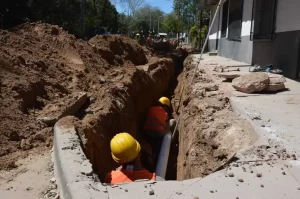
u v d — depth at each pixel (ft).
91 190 8.91
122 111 22.97
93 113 19.38
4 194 9.78
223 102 21.02
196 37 130.52
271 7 33.60
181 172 20.35
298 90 23.21
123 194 9.01
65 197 9.10
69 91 22.34
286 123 15.60
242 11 45.65
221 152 14.23
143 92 32.86
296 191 9.47
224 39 60.95
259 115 16.88
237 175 10.48
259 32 37.60
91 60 30.58
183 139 23.06
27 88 18.56
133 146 12.81
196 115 20.57
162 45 98.94
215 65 40.52
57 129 13.62
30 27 30.14
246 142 13.94
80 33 77.71
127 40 45.19
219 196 9.12
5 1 56.49
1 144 13.34
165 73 46.78
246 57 43.34
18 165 11.95
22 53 23.04
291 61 28.81
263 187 9.68
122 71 32.09
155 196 9.02
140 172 12.49
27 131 15.06
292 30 28.60
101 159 16.62
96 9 111.75
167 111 35.50
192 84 27.37
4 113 15.34
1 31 24.97
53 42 29.30
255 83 22.31
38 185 10.40
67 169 9.87
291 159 11.59
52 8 73.51
